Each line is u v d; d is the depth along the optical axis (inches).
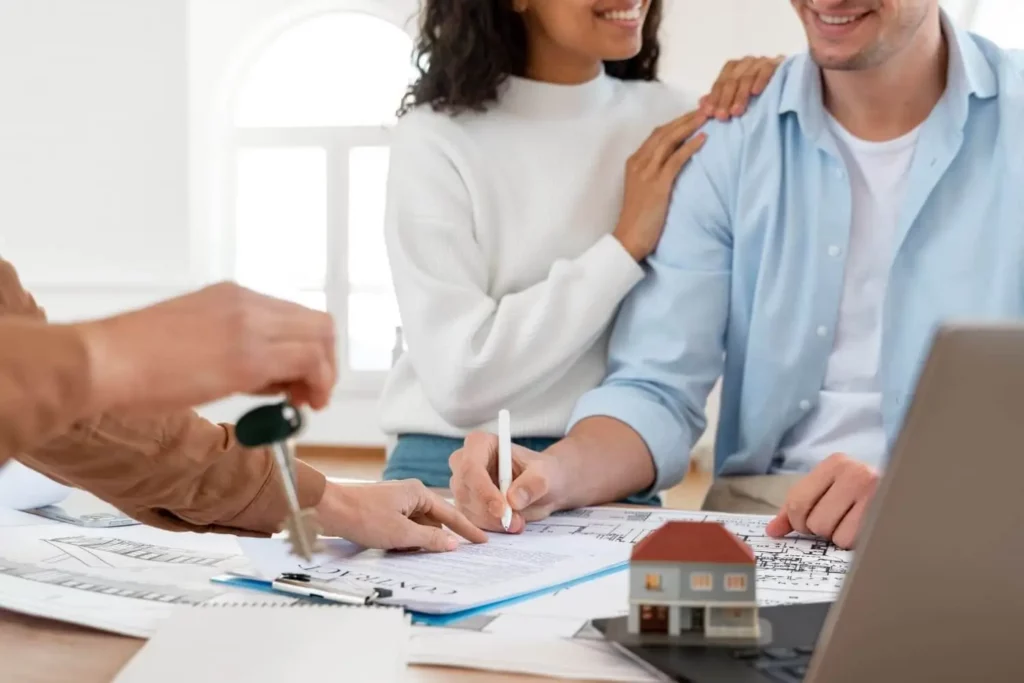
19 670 22.3
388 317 213.5
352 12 208.2
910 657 18.2
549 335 54.4
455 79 59.7
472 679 22.0
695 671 21.1
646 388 54.0
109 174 214.8
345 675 20.7
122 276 216.1
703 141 56.7
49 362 17.7
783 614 24.9
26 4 212.2
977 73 50.4
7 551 32.1
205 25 210.4
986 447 16.6
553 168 59.7
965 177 50.6
